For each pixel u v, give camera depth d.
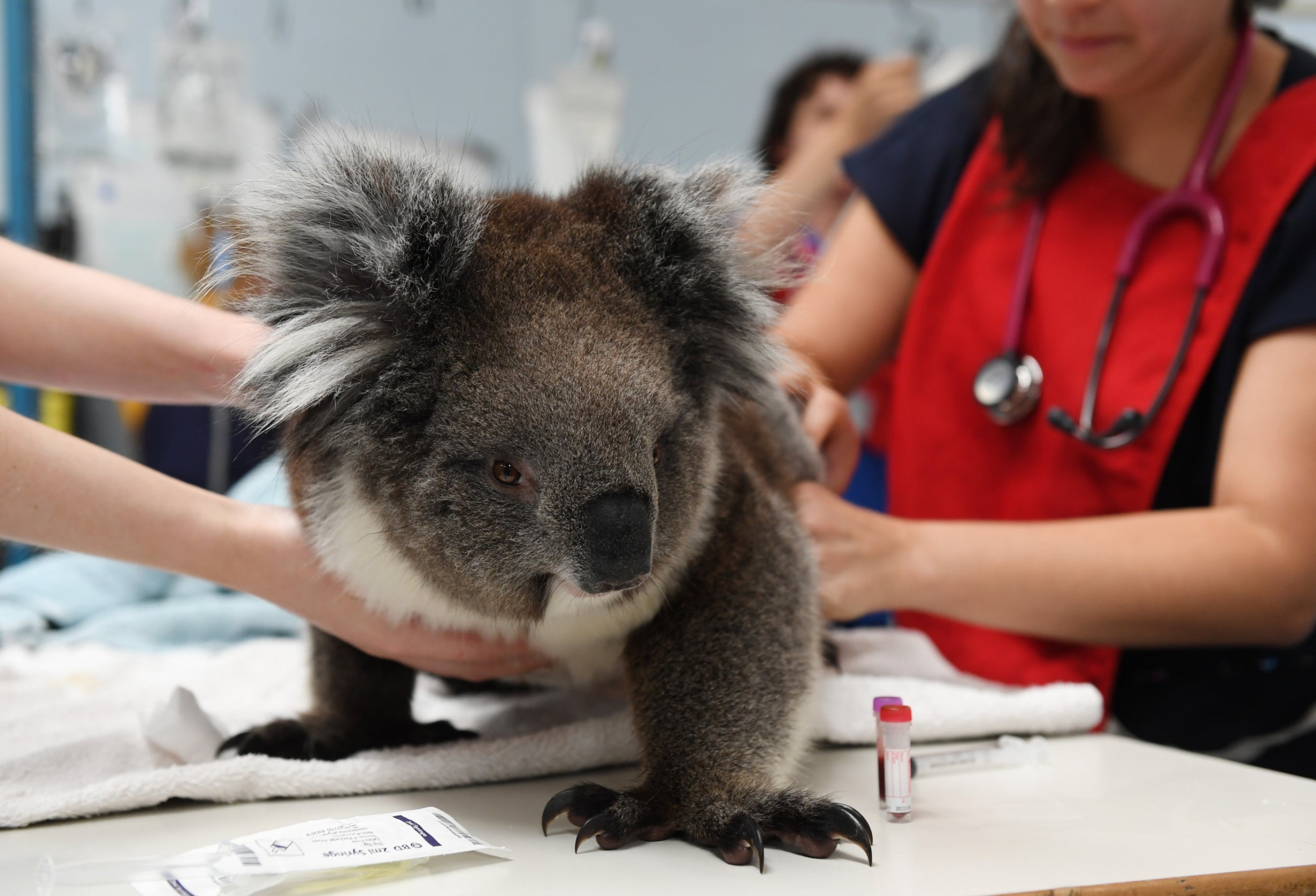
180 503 0.64
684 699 0.62
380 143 0.63
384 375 0.62
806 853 0.55
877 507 1.50
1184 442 0.86
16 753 0.70
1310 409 0.79
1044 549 0.79
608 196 0.68
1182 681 0.89
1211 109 0.88
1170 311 0.86
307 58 1.55
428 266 0.61
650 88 1.72
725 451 0.70
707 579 0.65
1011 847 0.55
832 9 1.81
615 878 0.53
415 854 0.52
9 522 0.61
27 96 1.25
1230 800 0.61
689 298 0.66
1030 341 0.93
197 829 0.58
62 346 0.71
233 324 0.73
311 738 0.69
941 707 0.71
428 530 0.62
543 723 0.74
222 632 1.06
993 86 0.95
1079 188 0.93
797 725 0.63
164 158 1.41
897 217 1.04
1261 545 0.77
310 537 0.65
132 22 1.46
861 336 1.06
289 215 0.62
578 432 0.59
